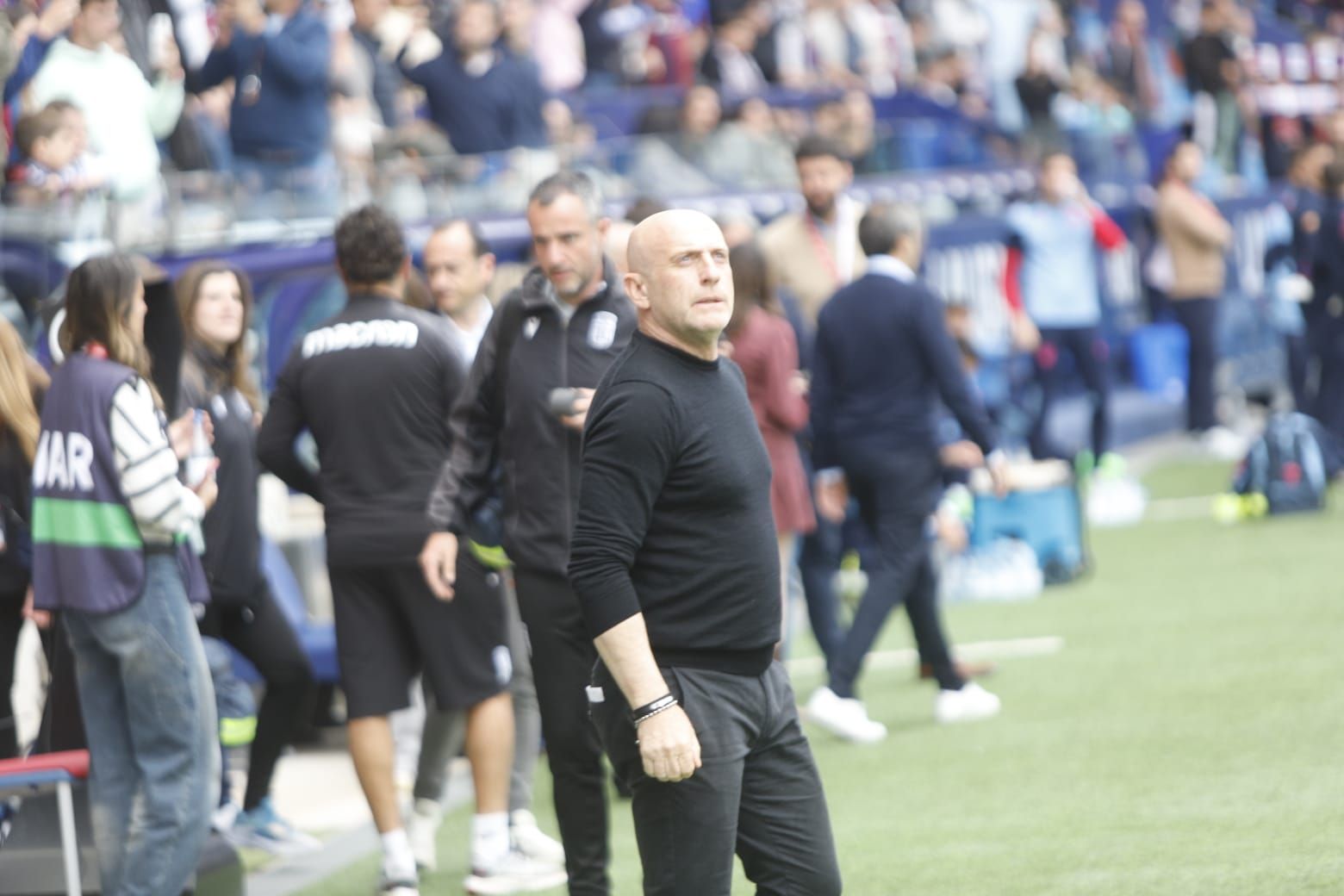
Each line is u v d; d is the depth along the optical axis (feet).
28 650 86.99
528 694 82.28
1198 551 147.95
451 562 72.08
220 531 81.05
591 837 66.39
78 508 64.28
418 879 79.10
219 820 86.33
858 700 101.14
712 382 51.57
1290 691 100.27
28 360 75.46
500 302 69.72
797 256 118.01
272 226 123.54
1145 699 101.96
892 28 240.53
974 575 138.41
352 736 74.79
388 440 74.59
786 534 96.73
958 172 212.64
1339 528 152.66
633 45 204.23
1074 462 169.17
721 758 51.19
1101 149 227.81
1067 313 167.94
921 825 81.10
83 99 113.09
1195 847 73.82
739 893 73.10
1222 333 218.79
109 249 110.63
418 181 137.39
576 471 66.85
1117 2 269.44
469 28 152.46
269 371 118.32
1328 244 177.17
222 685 84.02
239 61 133.39
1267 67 277.44
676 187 168.86
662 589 51.24
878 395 98.37
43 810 67.82
